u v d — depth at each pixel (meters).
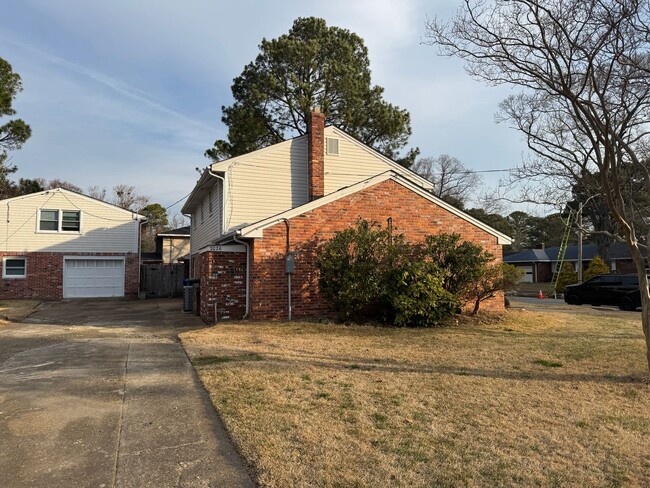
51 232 21.92
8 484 3.19
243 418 4.38
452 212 13.11
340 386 5.50
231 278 11.70
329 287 10.86
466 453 3.67
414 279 10.66
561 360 7.16
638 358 7.34
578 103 6.69
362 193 12.19
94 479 3.26
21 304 18.02
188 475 3.32
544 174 23.22
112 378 5.97
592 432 4.16
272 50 22.38
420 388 5.47
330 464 3.43
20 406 4.86
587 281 19.09
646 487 3.16
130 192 51.25
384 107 24.05
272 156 15.67
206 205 18.34
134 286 23.08
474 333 9.81
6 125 20.39
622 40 6.84
